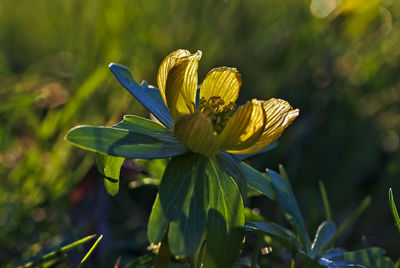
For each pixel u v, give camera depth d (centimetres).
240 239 16
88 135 15
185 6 36
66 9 38
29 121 28
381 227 27
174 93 17
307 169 30
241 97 35
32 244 22
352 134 32
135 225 25
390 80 37
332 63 39
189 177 16
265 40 40
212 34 37
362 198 30
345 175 30
